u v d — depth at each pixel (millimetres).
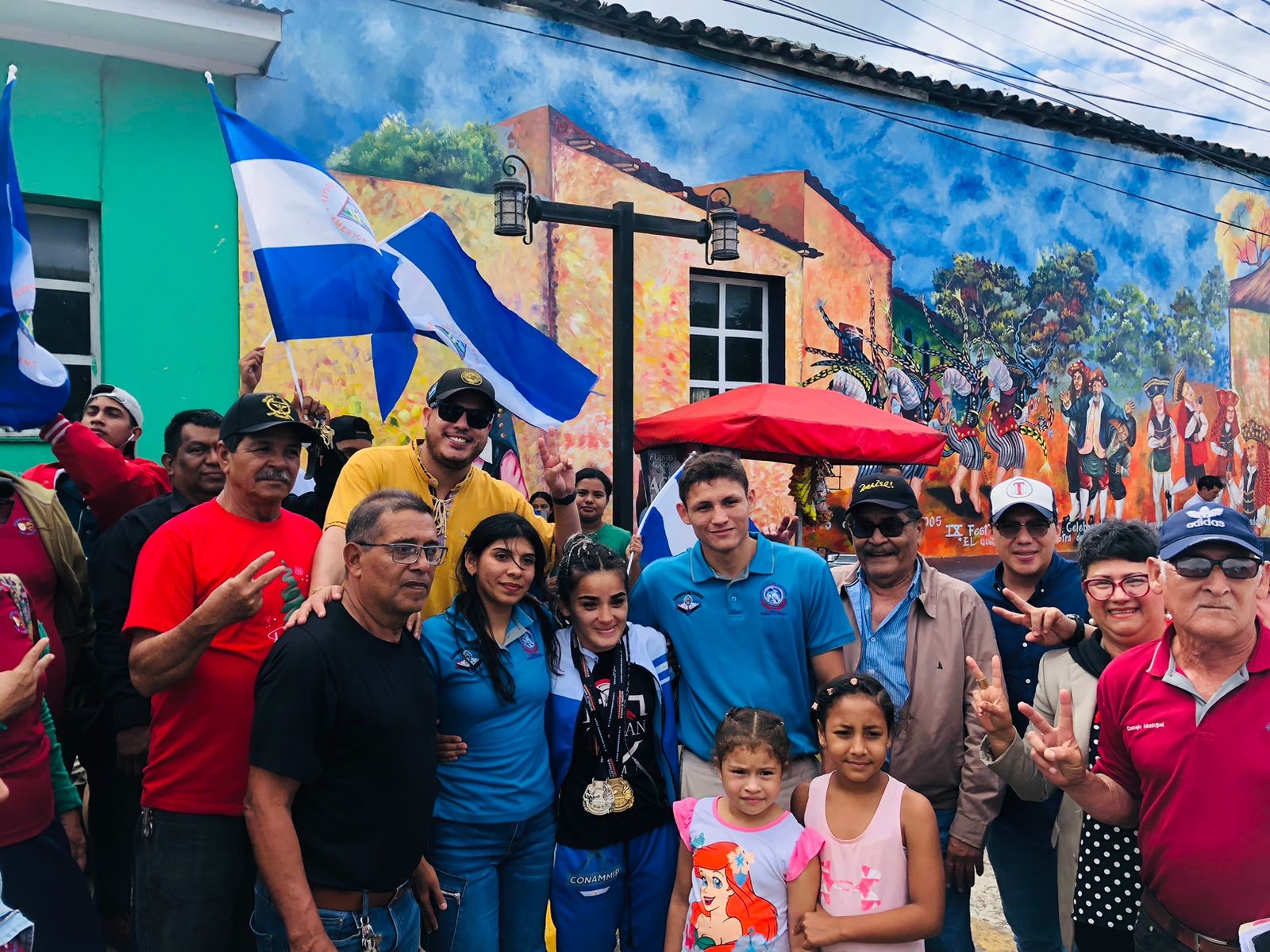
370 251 4258
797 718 3285
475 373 3400
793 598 3285
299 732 2406
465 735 2953
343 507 3197
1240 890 2307
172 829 2836
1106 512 10992
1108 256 11109
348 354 7270
